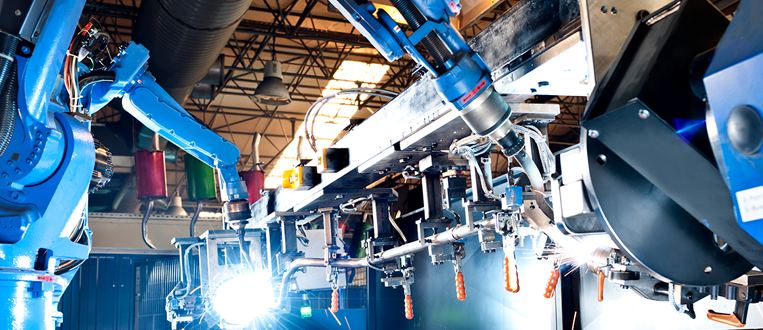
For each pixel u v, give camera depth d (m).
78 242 2.25
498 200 2.87
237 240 5.23
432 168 3.30
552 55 1.72
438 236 3.50
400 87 15.45
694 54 0.83
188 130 3.30
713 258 0.96
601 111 0.83
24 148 1.84
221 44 6.70
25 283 1.81
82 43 2.27
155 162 10.06
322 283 9.04
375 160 3.23
